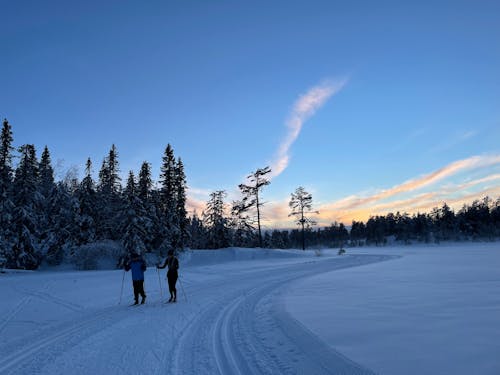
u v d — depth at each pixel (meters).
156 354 6.47
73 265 39.69
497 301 10.05
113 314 10.53
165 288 16.94
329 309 9.61
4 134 36.78
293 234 137.00
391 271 22.03
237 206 55.72
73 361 6.20
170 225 41.72
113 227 41.09
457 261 29.62
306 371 5.14
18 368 5.93
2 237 35.47
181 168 45.81
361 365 5.00
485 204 124.12
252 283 18.31
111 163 50.09
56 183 44.00
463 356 5.21
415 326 7.23
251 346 6.70
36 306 12.10
